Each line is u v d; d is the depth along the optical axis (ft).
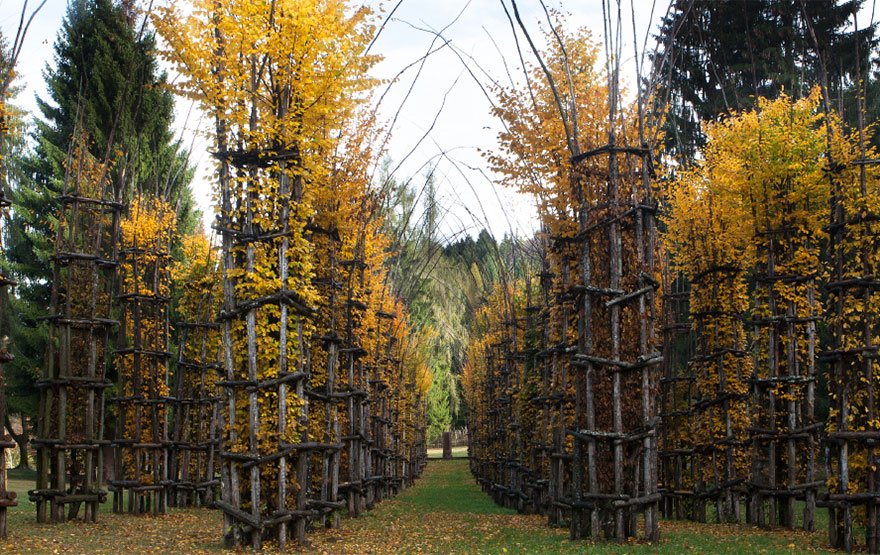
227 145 40.63
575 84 48.65
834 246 43.19
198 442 68.18
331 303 52.08
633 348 43.04
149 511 59.11
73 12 84.89
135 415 58.44
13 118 68.59
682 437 61.57
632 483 42.86
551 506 53.21
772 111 55.36
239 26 38.68
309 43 39.45
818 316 50.55
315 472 51.29
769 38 86.07
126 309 59.93
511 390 75.31
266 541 40.81
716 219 58.03
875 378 40.34
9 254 98.17
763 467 55.01
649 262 43.34
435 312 177.99
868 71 82.07
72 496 49.42
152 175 80.12
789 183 52.42
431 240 111.14
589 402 42.50
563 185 47.09
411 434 119.96
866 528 40.50
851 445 41.45
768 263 51.96
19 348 94.79
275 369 39.91
